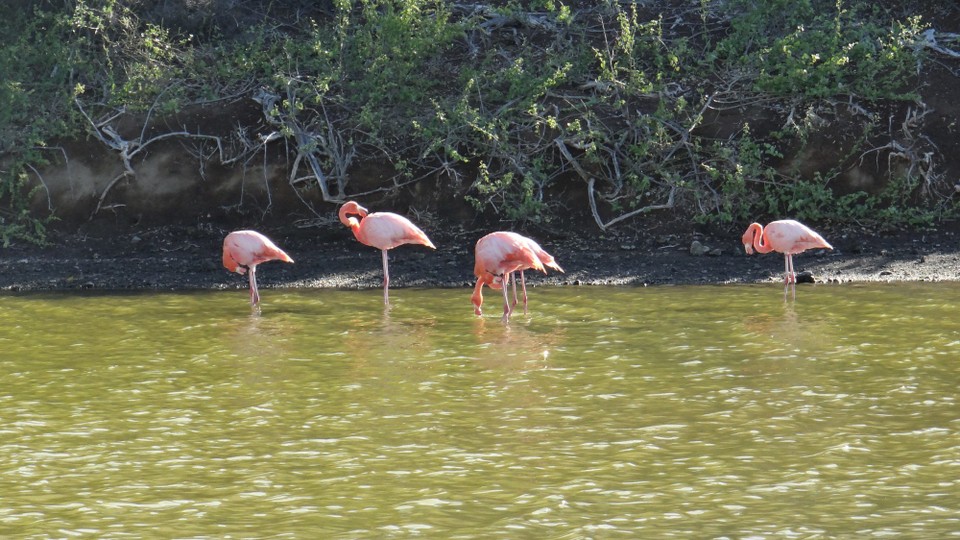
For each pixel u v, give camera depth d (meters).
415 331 23.14
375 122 32.69
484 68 34.84
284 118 32.94
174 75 34.56
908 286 26.38
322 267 29.31
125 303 26.06
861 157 31.83
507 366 20.41
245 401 18.56
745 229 30.97
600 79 33.62
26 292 27.50
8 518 13.88
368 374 20.03
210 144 32.78
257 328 23.53
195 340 22.58
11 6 36.06
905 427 16.77
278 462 15.76
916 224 30.81
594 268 28.72
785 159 32.03
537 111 33.12
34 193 32.09
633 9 34.28
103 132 32.94
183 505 14.27
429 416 17.66
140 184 32.25
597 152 32.38
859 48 33.69
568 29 36.12
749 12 35.88
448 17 36.44
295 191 32.19
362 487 14.79
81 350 21.91
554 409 17.92
